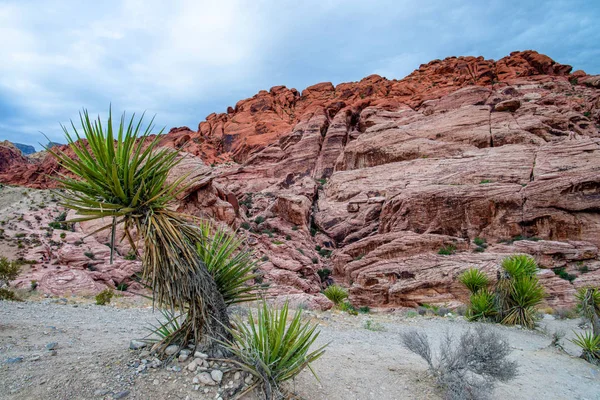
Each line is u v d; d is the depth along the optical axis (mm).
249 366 3404
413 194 36938
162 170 3592
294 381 3760
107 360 3945
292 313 9820
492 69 84875
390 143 53125
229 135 90750
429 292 24922
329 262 38625
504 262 12766
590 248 26641
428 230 34906
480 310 12438
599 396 5328
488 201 33188
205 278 3643
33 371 3689
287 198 44188
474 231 33000
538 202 31297
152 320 8703
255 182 61688
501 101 56219
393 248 32031
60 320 7703
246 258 4230
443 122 53719
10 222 31719
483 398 4117
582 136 42000
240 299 4211
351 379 4629
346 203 46625
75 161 3248
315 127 70000
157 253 3357
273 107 97312
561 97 55562
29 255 23922
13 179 74125
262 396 3312
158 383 3430
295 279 28266
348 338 7668
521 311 11766
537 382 5633
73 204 3182
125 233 3424
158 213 3543
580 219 29406
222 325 3527
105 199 3428
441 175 41281
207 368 3611
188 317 3955
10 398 3117
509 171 36719
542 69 84188
